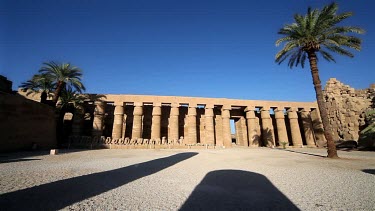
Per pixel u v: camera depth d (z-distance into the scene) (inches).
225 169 391.9
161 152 870.4
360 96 1402.6
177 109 1444.4
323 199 202.7
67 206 174.2
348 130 1293.1
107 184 257.0
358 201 196.2
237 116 1679.4
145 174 331.9
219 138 1614.2
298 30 689.0
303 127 1573.6
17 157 550.6
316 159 593.0
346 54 682.8
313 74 690.2
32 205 174.9
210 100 1509.6
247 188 245.0
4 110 730.8
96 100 1369.3
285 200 199.5
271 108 1621.6
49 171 338.3
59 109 1155.9
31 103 861.8
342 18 646.5
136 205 181.6
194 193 221.6
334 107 1429.6
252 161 538.0
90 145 1168.8
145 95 1433.3
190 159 581.0
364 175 331.6
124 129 1505.9
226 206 181.9
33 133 864.9
